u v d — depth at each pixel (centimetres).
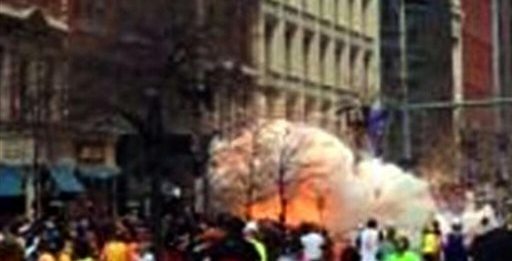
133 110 7081
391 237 5166
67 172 7300
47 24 7238
